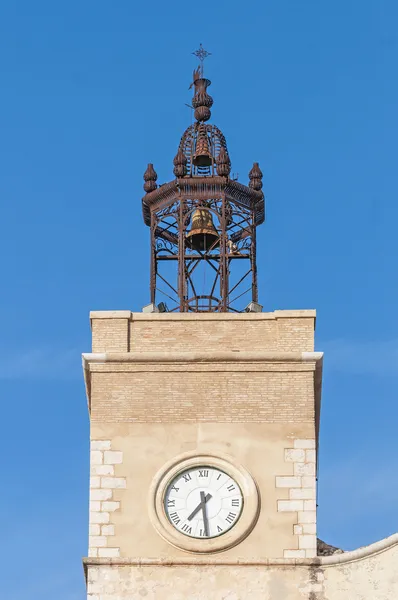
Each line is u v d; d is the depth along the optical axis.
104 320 49.19
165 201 52.88
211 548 46.12
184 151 54.16
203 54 55.84
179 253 51.69
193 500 46.94
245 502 46.78
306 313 49.16
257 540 46.44
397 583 45.66
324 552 50.22
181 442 47.66
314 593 45.69
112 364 48.47
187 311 51.19
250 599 45.66
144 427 47.81
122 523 46.62
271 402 48.09
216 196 52.47
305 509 46.78
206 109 54.69
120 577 45.91
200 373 48.44
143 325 49.22
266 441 47.66
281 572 45.94
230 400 48.12
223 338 49.06
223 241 51.91
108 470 47.28
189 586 45.81
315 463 47.44
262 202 53.66
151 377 48.41
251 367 48.47
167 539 46.38
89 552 46.25
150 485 47.06
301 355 48.44
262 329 49.16
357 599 45.59
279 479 47.19
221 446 47.62
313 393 48.28
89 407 50.00
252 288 52.47
